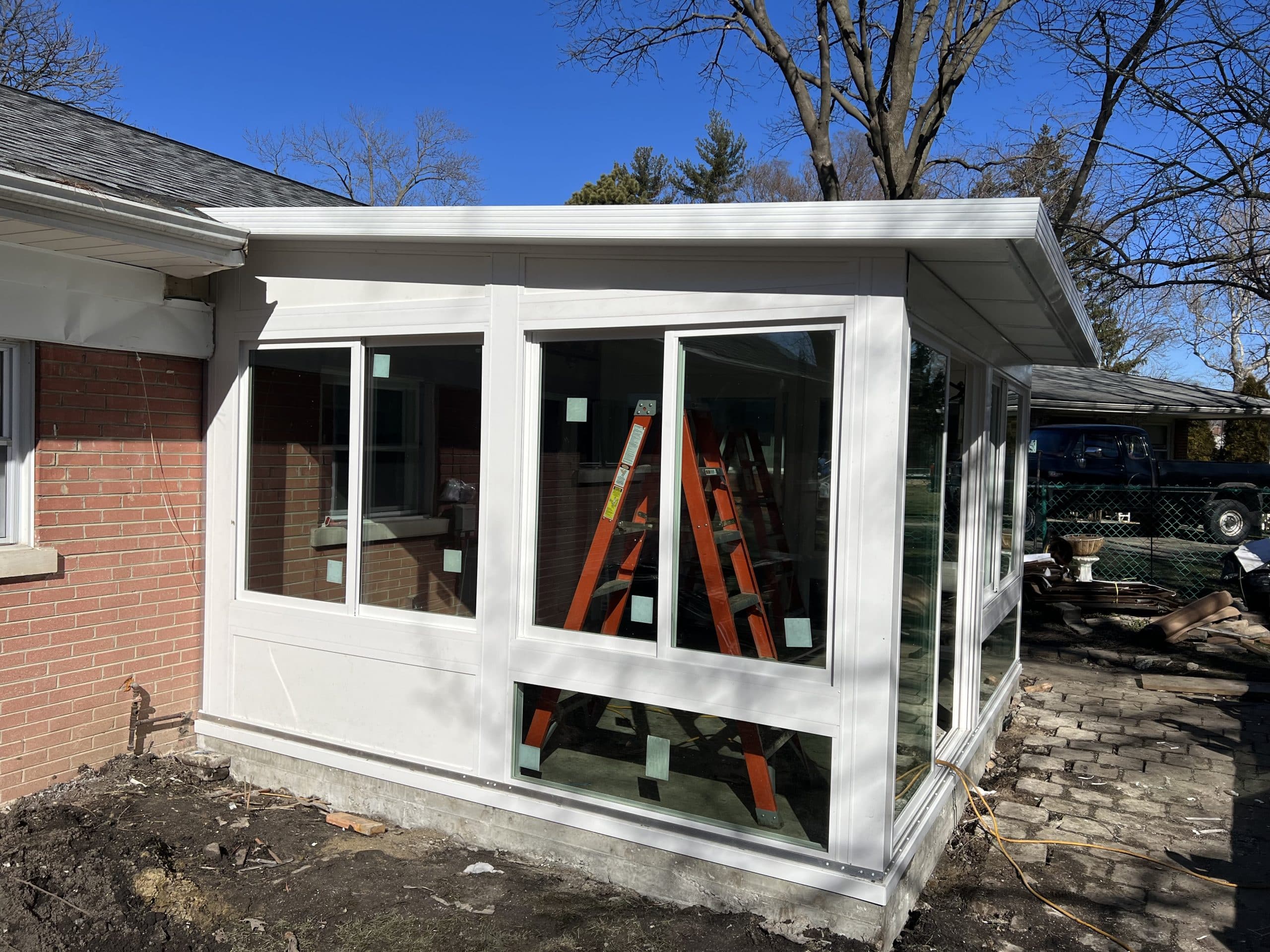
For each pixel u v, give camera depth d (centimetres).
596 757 392
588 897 369
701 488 367
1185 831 469
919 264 338
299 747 460
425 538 432
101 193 367
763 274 348
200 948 328
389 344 440
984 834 460
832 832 337
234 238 422
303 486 464
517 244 396
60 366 424
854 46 1534
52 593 425
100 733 450
